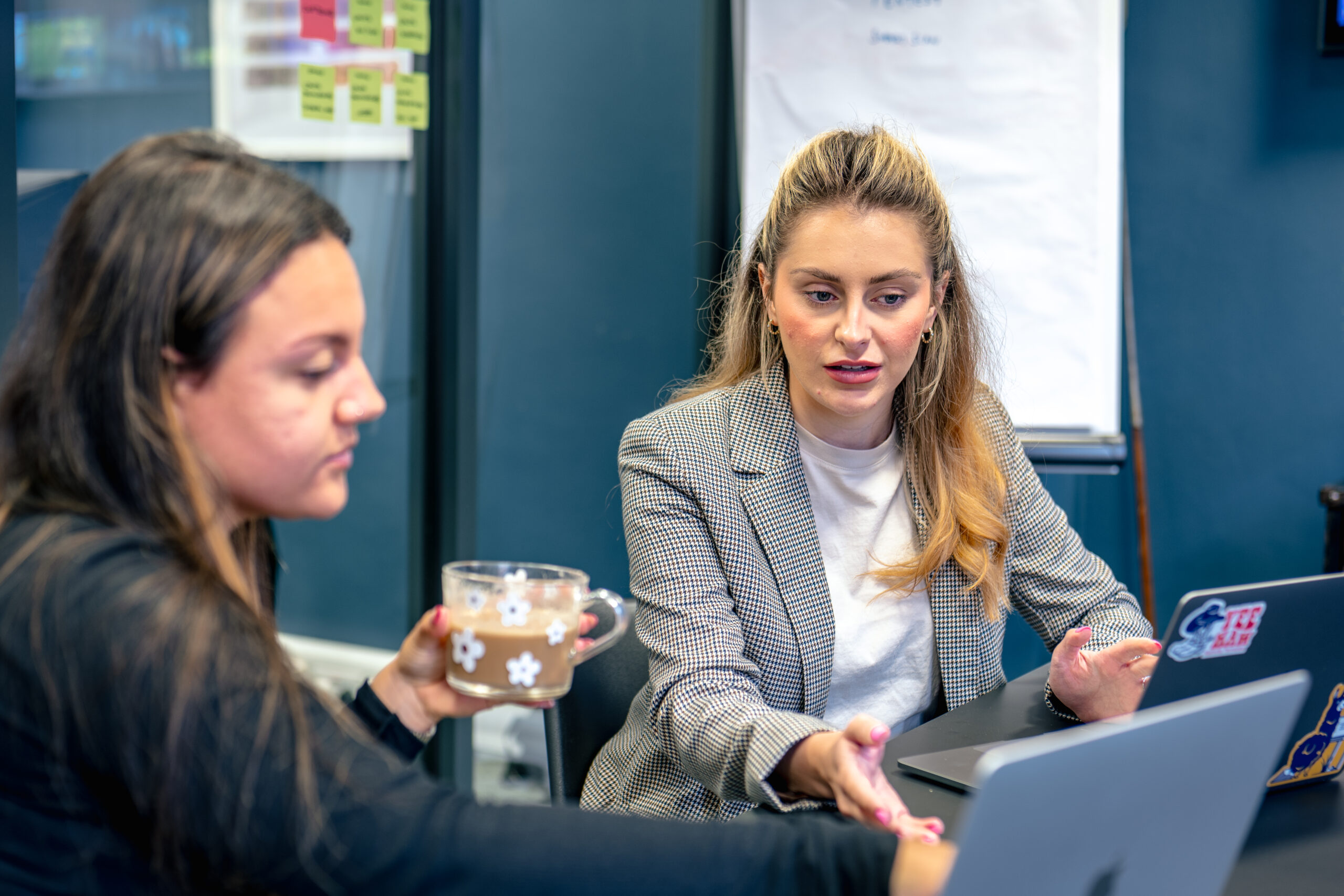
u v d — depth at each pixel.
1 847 0.59
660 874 0.60
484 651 0.78
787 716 0.94
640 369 3.02
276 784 0.57
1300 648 0.89
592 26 2.99
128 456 0.61
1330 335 2.62
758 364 1.39
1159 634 2.79
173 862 0.58
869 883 0.60
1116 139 2.39
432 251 2.36
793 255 1.16
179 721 0.55
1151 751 0.53
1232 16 2.61
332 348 0.64
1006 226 2.44
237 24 2.22
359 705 0.80
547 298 3.09
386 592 2.55
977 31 2.43
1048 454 2.43
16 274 1.49
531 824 0.61
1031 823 0.49
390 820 0.58
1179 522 2.76
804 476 1.27
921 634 1.29
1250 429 2.70
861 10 2.47
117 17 1.98
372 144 2.38
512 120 3.08
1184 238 2.70
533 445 3.13
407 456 2.49
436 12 2.30
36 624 0.57
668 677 1.08
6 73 1.46
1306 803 0.94
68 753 0.58
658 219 2.98
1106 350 2.43
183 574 0.60
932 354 1.29
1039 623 1.40
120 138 2.01
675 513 1.20
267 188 0.64
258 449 0.63
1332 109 2.57
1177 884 0.60
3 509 0.63
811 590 1.23
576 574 0.81
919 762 0.99
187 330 0.60
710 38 2.83
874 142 1.19
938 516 1.28
